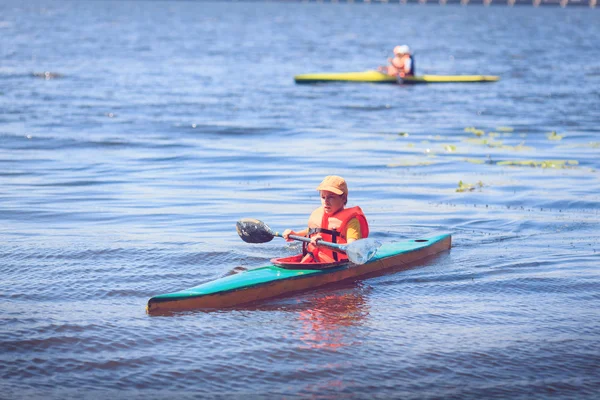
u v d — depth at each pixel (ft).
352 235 90.48
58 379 62.18
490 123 256.73
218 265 96.94
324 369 64.80
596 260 100.22
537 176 165.99
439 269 96.89
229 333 72.74
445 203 137.49
